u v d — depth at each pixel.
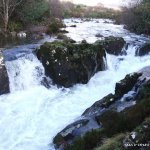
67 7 37.25
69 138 8.58
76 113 10.80
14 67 12.78
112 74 14.75
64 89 13.01
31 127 9.91
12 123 10.10
